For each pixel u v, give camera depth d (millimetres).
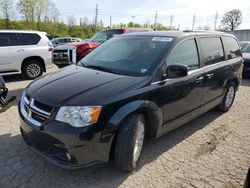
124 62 3621
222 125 4879
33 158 3346
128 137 2889
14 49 8055
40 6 50469
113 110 2750
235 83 5668
